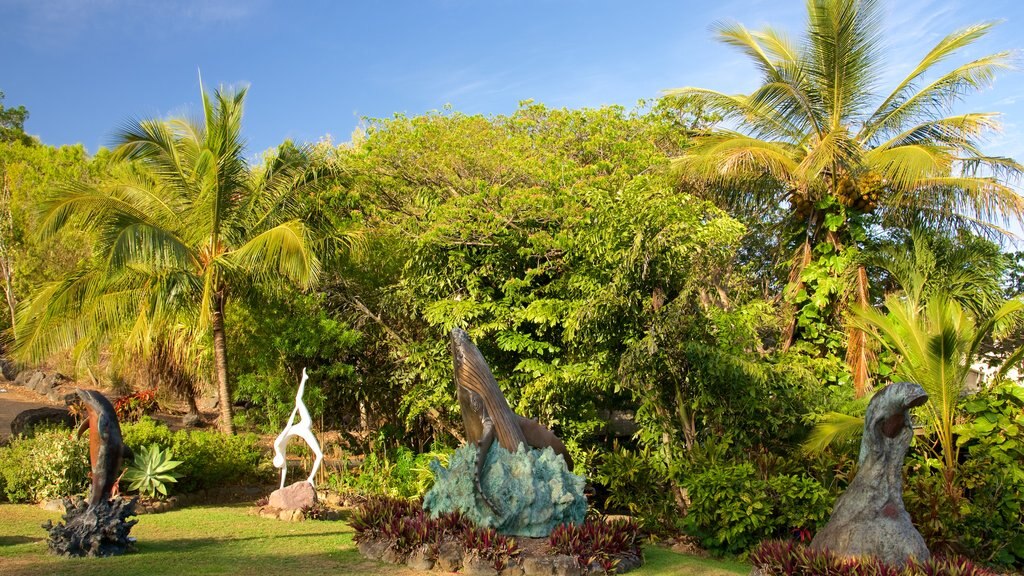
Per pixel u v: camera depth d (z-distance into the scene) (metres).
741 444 12.12
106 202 14.05
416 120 15.99
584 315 11.84
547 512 8.82
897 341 11.55
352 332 15.27
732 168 15.52
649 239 11.04
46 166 22.91
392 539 8.54
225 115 14.70
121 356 19.23
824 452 11.70
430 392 14.50
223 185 14.66
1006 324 13.03
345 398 16.52
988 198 14.92
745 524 10.33
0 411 22.09
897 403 7.63
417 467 13.95
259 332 15.59
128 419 20.33
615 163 14.86
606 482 12.16
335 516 11.75
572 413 13.74
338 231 15.66
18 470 11.99
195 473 13.23
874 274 16.03
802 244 16.34
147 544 8.79
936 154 15.18
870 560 7.31
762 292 17.97
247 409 17.86
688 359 11.47
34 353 14.27
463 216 13.61
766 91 16.17
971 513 10.63
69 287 14.05
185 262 14.20
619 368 11.66
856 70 16.00
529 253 13.84
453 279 14.32
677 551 10.66
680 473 11.47
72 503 8.31
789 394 12.05
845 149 14.88
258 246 14.08
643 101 17.22
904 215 16.41
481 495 8.58
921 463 11.42
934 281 14.48
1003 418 11.26
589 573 8.05
